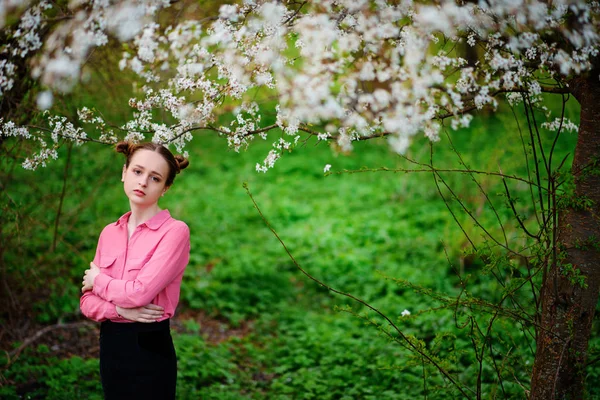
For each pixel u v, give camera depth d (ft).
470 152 29.73
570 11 8.63
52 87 9.53
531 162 28.45
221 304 21.02
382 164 38.37
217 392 15.16
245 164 38.60
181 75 10.03
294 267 24.73
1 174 17.24
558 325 9.91
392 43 9.29
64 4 10.75
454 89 9.53
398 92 8.59
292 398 15.35
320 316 20.58
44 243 21.84
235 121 10.03
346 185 35.17
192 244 26.13
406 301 20.84
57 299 19.04
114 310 9.43
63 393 14.06
